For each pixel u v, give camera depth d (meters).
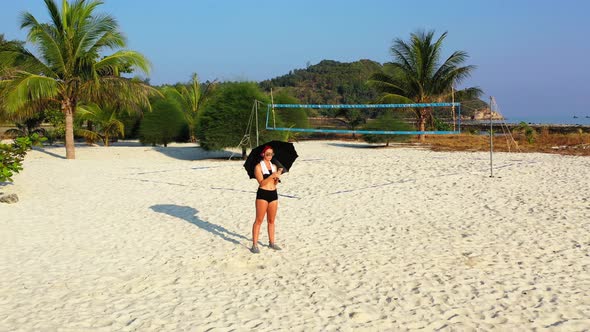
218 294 5.13
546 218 8.16
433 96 29.02
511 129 35.41
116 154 20.84
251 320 4.45
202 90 31.67
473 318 4.44
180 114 25.89
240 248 6.82
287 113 25.55
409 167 14.50
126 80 18.83
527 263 5.95
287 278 5.59
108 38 18.33
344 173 13.60
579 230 7.37
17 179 12.52
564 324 4.27
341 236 7.38
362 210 9.16
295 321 4.42
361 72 131.50
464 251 6.48
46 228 7.97
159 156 20.39
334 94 117.31
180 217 8.79
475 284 5.27
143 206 9.76
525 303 4.75
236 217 8.74
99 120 24.66
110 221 8.48
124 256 6.50
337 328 4.27
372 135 24.33
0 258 6.37
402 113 29.45
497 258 6.16
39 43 17.58
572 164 14.57
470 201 9.70
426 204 9.54
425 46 27.86
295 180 12.73
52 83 17.36
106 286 5.39
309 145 25.73
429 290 5.12
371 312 4.60
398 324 4.34
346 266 5.95
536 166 14.15
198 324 4.37
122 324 4.39
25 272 5.84
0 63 17.84
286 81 131.12
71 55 18.00
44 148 22.41
